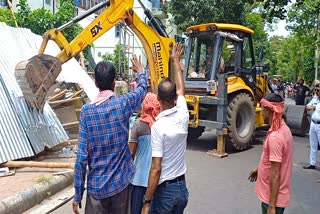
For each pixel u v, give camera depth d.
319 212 5.84
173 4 21.98
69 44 8.24
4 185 5.96
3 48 8.76
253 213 5.70
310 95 15.20
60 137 8.38
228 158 9.42
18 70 7.47
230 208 5.89
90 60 23.17
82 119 3.27
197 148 10.61
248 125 10.43
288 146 3.53
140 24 8.88
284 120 3.64
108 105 3.32
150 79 9.06
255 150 10.55
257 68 11.55
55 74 7.88
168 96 3.43
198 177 7.60
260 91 11.65
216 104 9.62
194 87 10.47
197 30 10.60
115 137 3.30
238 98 10.07
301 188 7.09
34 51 9.75
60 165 6.80
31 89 7.58
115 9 8.59
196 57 10.75
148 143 4.05
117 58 24.94
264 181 3.65
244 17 22.53
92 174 3.30
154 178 3.34
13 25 18.50
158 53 9.04
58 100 10.02
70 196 6.12
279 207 3.53
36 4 23.12
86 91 10.82
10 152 6.89
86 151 3.25
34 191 5.70
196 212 5.69
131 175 3.45
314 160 8.54
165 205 3.42
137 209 4.03
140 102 3.56
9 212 5.05
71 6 20.83
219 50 10.12
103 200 3.29
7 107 7.43
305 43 27.73
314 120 8.34
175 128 3.39
